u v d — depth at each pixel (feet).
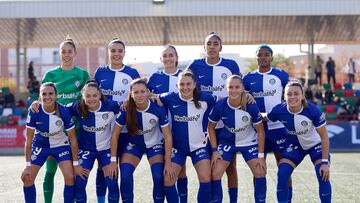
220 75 22.95
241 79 20.95
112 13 60.29
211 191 21.33
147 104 20.88
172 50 22.58
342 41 81.61
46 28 69.87
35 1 60.64
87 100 20.93
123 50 22.71
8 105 76.84
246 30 72.43
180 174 22.41
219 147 21.94
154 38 77.97
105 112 21.34
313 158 21.74
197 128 21.34
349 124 61.21
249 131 21.75
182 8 59.82
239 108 21.13
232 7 59.57
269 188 30.63
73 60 23.22
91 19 64.18
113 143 21.22
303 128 21.30
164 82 22.70
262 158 21.38
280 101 23.22
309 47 82.74
